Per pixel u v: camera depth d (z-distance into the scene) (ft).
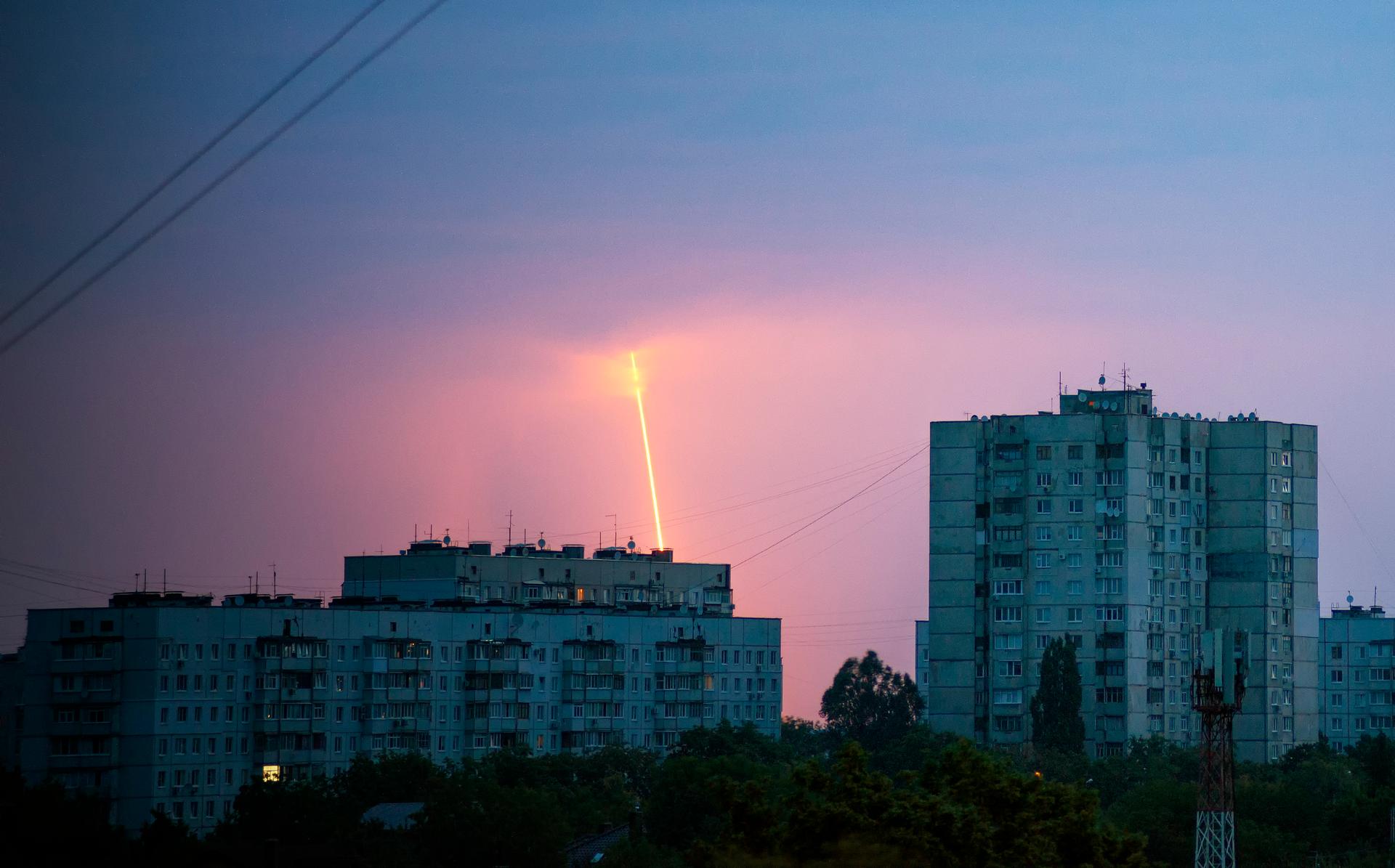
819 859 575.38
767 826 609.83
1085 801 647.15
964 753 648.38
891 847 573.33
